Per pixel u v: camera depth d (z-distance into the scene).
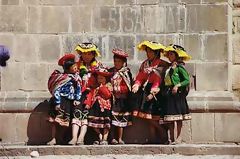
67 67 21.39
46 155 19.84
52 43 22.64
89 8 22.72
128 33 22.64
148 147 19.95
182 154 19.94
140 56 22.56
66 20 22.70
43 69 22.58
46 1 22.73
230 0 23.03
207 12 22.58
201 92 22.30
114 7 22.72
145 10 22.67
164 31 22.61
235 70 23.14
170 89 20.89
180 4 22.62
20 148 19.97
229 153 19.97
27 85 22.52
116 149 19.94
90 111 21.16
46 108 22.11
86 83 21.34
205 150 19.95
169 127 21.25
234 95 23.02
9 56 22.48
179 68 20.94
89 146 19.94
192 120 21.92
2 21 22.72
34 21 22.72
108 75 21.30
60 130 21.67
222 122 21.89
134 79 22.39
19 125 22.05
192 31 22.55
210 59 22.44
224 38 22.45
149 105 21.17
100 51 22.61
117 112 21.25
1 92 22.47
